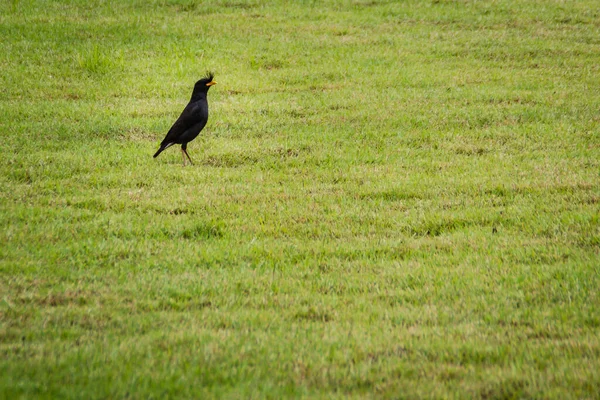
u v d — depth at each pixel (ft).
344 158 55.98
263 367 26.22
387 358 27.17
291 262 37.91
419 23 104.99
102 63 81.20
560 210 44.80
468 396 24.29
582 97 73.31
